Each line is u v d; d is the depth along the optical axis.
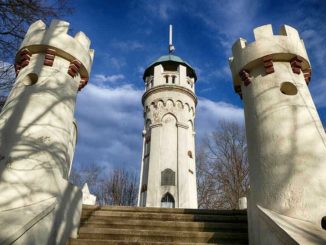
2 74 12.89
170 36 32.91
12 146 7.91
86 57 10.61
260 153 7.97
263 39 9.33
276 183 7.28
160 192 23.41
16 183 7.35
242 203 14.62
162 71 29.58
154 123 26.75
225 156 34.16
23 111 8.55
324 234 5.35
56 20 10.33
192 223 8.63
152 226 8.64
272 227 5.92
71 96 9.58
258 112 8.53
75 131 17.64
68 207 8.03
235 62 10.00
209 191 33.41
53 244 7.02
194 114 29.03
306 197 6.77
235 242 7.77
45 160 8.00
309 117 8.02
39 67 9.49
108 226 8.73
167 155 25.06
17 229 5.63
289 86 8.84
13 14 11.33
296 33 9.71
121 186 35.78
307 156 7.32
